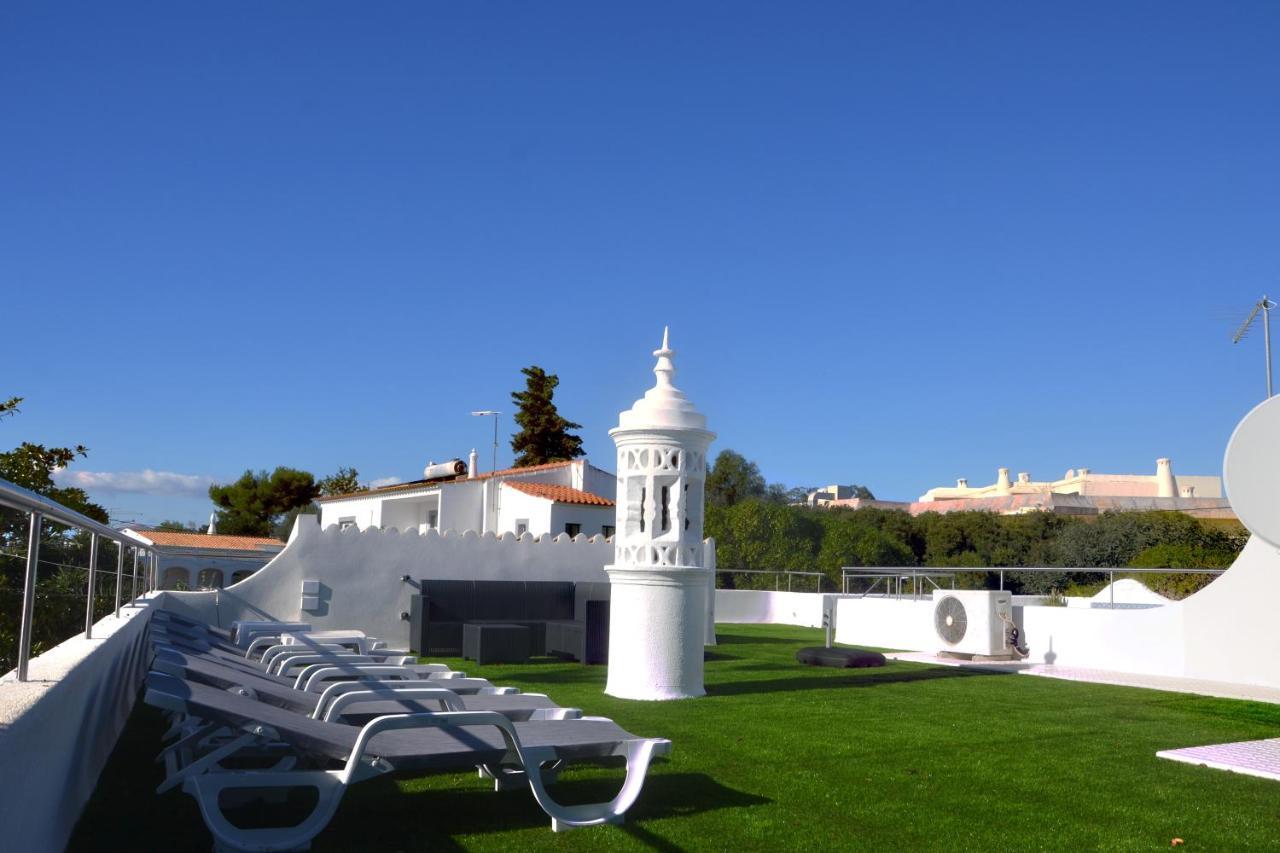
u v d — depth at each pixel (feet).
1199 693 43.62
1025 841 19.21
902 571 78.54
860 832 19.45
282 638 36.37
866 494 406.82
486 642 50.01
